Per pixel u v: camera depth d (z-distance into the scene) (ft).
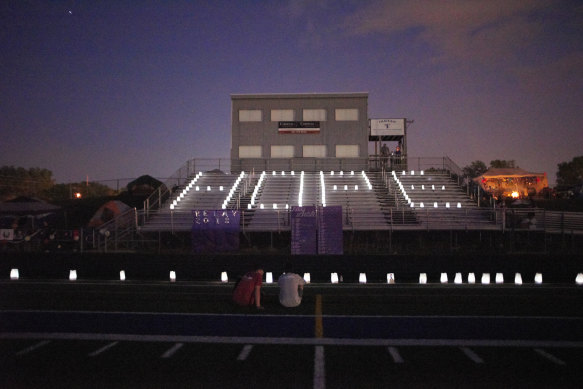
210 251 80.64
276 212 92.63
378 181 114.42
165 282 63.31
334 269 68.69
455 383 21.35
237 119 131.34
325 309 40.70
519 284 61.41
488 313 38.70
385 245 83.82
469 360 25.00
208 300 45.80
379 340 29.40
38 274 72.49
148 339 29.50
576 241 82.17
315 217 79.30
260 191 108.47
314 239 78.84
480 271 67.56
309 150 129.90
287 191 108.06
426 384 21.21
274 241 87.04
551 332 31.50
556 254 70.59
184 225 89.04
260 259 69.67
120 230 87.25
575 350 26.94
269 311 39.55
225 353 26.40
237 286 42.29
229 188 110.63
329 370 23.29
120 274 67.26
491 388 20.68
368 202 100.42
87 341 28.99
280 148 130.21
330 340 29.40
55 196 198.70
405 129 134.62
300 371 23.13
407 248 82.07
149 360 24.95
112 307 41.29
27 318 36.06
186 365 24.08
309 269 68.85
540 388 20.68
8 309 40.09
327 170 128.88
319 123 130.21
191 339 29.55
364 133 129.70
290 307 41.45
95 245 83.66
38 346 27.73
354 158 128.67
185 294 50.29
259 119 131.13
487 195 102.32
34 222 102.17
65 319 35.73
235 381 21.65
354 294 51.08
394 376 22.35
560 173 251.19
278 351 26.86
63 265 72.28
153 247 86.02
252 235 87.10
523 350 26.96
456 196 105.09
